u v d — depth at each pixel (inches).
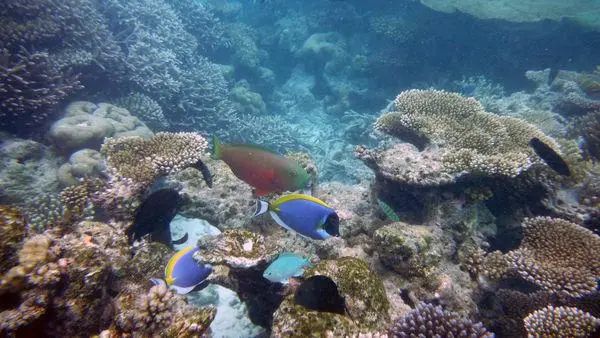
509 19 150.5
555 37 161.2
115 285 36.9
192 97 123.0
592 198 55.3
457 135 56.6
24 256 27.6
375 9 201.0
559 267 41.1
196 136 52.1
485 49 166.7
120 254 36.9
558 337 34.6
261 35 207.6
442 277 41.8
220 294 60.7
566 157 62.1
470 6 157.9
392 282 43.4
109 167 48.7
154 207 44.7
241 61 178.4
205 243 38.8
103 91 100.5
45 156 74.8
